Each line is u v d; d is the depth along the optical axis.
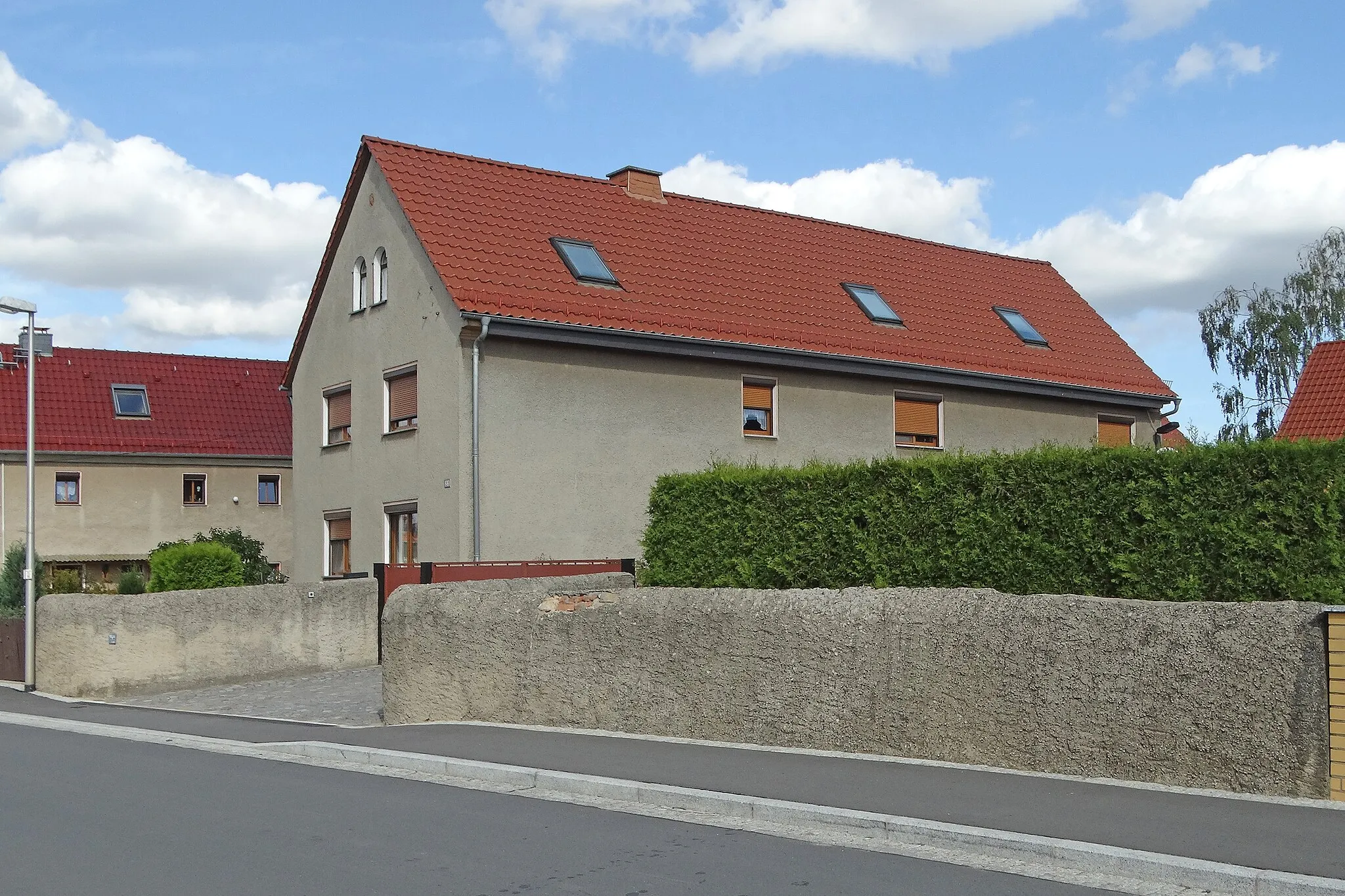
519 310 20.12
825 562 12.73
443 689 13.37
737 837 7.80
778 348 22.53
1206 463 9.98
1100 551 10.58
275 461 40.59
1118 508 10.49
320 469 24.39
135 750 12.17
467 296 19.86
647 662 11.89
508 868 6.98
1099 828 7.43
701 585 14.04
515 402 20.27
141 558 38.47
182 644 18.03
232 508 40.00
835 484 12.72
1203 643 8.74
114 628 17.69
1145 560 10.26
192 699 16.91
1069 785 8.82
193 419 40.28
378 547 22.30
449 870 6.96
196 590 18.38
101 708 16.27
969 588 10.56
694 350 21.77
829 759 10.09
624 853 7.37
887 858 7.25
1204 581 9.92
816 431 23.55
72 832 8.04
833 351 23.31
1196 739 8.72
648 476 21.56
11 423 37.53
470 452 19.84
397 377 22.08
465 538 19.77
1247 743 8.50
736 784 9.05
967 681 9.91
